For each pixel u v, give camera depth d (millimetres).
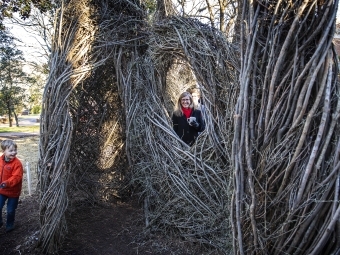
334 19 1739
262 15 1917
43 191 2807
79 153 3852
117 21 3432
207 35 2951
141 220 3547
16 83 13023
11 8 5027
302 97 1705
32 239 2996
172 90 4453
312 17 1764
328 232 1608
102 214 3809
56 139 2789
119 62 3506
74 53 3047
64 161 2814
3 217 3680
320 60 1685
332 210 1608
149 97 3449
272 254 1859
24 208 3936
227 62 2711
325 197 1634
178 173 3062
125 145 4008
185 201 3051
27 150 8719
